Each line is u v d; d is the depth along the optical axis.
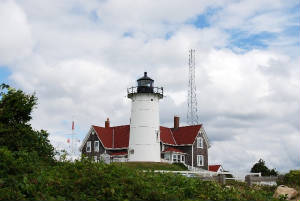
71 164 14.05
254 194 16.05
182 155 60.41
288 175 24.42
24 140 15.17
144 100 52.97
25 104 15.83
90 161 14.16
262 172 60.78
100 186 11.96
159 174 14.77
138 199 11.70
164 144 59.59
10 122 15.49
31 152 14.72
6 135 14.79
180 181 14.16
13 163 12.62
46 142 16.00
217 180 21.36
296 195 18.03
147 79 53.44
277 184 24.25
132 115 53.62
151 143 52.12
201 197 13.29
